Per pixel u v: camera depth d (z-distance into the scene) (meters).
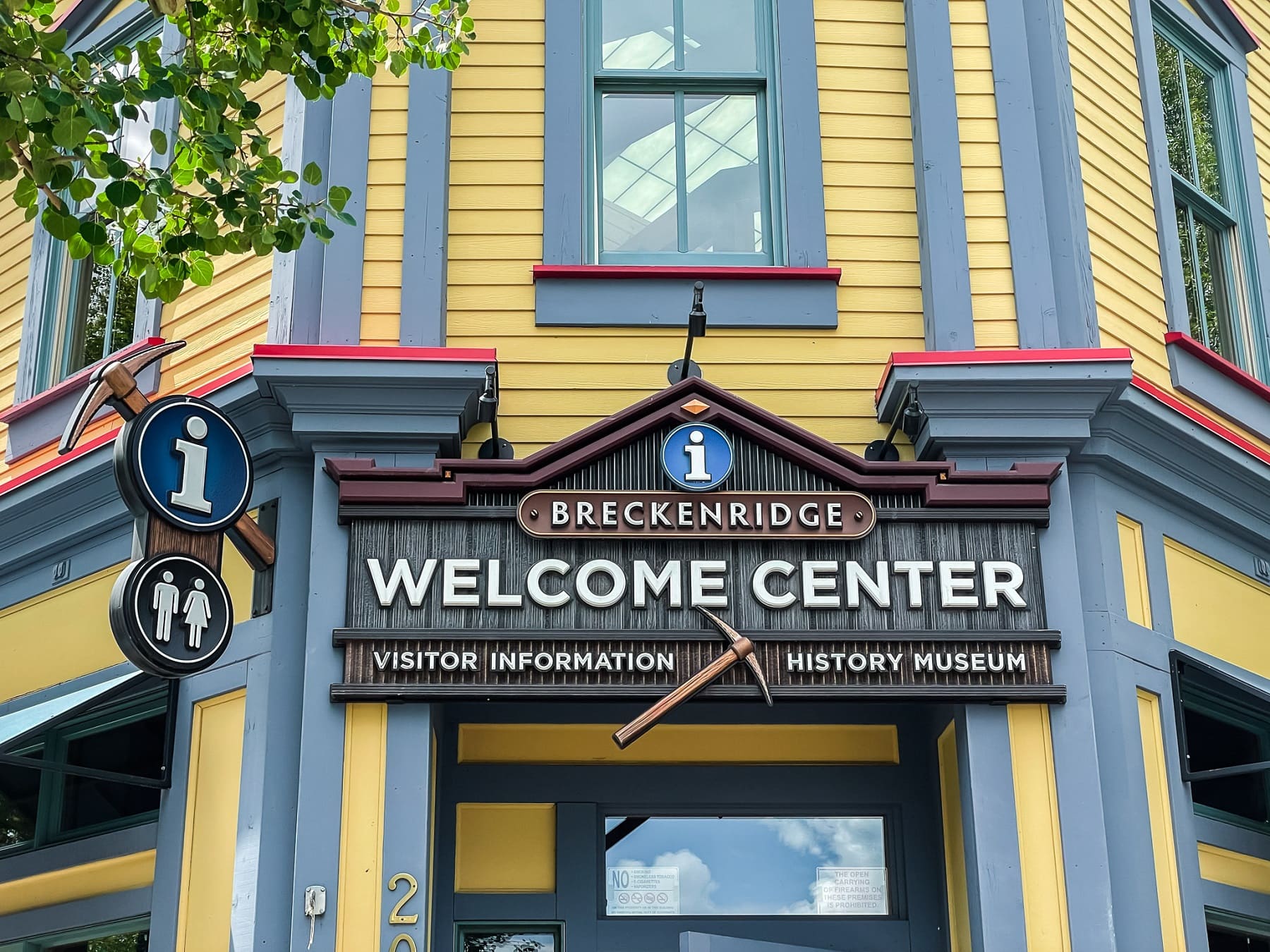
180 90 7.22
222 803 7.49
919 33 8.58
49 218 6.92
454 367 7.47
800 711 7.95
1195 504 8.42
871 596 7.36
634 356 8.12
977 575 7.41
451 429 7.53
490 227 8.30
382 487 7.35
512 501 7.42
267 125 8.73
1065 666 7.34
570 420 7.98
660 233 8.56
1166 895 7.40
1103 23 9.34
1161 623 7.95
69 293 9.95
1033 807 7.16
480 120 8.49
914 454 7.97
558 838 7.71
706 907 7.79
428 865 7.04
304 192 8.19
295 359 7.44
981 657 7.28
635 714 7.84
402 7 8.69
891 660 7.26
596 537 7.37
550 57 8.62
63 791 8.54
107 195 6.95
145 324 8.85
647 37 8.88
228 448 7.23
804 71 8.70
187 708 7.74
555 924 7.60
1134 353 8.55
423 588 7.26
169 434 7.05
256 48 7.25
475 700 7.16
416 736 7.12
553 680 7.18
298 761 7.29
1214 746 8.34
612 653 7.22
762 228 8.61
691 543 7.42
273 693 7.39
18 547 9.03
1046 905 7.01
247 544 7.45
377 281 7.97
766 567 7.38
